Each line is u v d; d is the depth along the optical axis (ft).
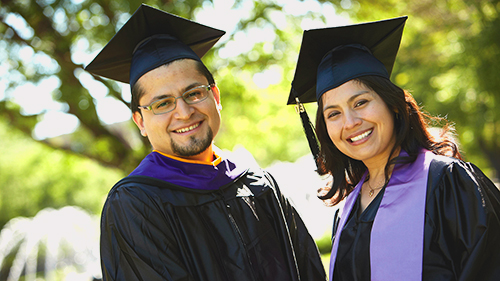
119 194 7.39
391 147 7.66
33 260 31.14
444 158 7.05
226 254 7.40
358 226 7.56
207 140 7.69
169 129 7.57
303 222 8.94
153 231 7.15
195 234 7.32
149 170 7.62
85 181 43.04
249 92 28.53
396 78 41.96
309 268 8.59
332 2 26.58
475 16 26.94
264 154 44.80
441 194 6.79
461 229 6.47
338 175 8.62
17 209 59.82
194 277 7.21
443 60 36.09
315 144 8.84
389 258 6.88
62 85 25.07
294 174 32.40
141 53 7.96
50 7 23.48
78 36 24.32
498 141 43.16
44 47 24.85
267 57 26.78
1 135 43.37
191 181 7.62
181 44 7.99
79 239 32.63
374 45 8.07
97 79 24.73
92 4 23.35
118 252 7.22
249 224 7.75
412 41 38.42
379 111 7.26
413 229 6.80
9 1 23.79
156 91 7.51
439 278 6.54
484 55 26.61
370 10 27.55
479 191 6.51
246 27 25.46
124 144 28.40
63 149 28.71
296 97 8.80
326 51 8.07
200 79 7.73
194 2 22.77
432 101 38.11
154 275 7.02
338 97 7.42
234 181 8.02
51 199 55.57
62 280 28.53
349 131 7.35
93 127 27.07
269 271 7.60
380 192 7.54
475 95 31.86
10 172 50.80
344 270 7.50
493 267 6.28
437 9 29.99
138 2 22.30
